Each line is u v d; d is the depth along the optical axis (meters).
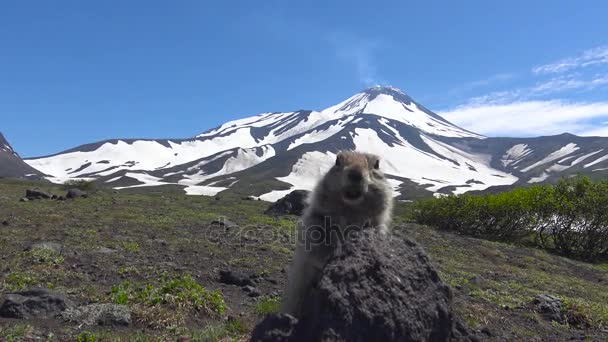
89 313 7.02
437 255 16.00
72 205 19.86
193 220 17.27
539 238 24.22
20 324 6.55
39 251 10.41
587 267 18.34
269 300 8.71
